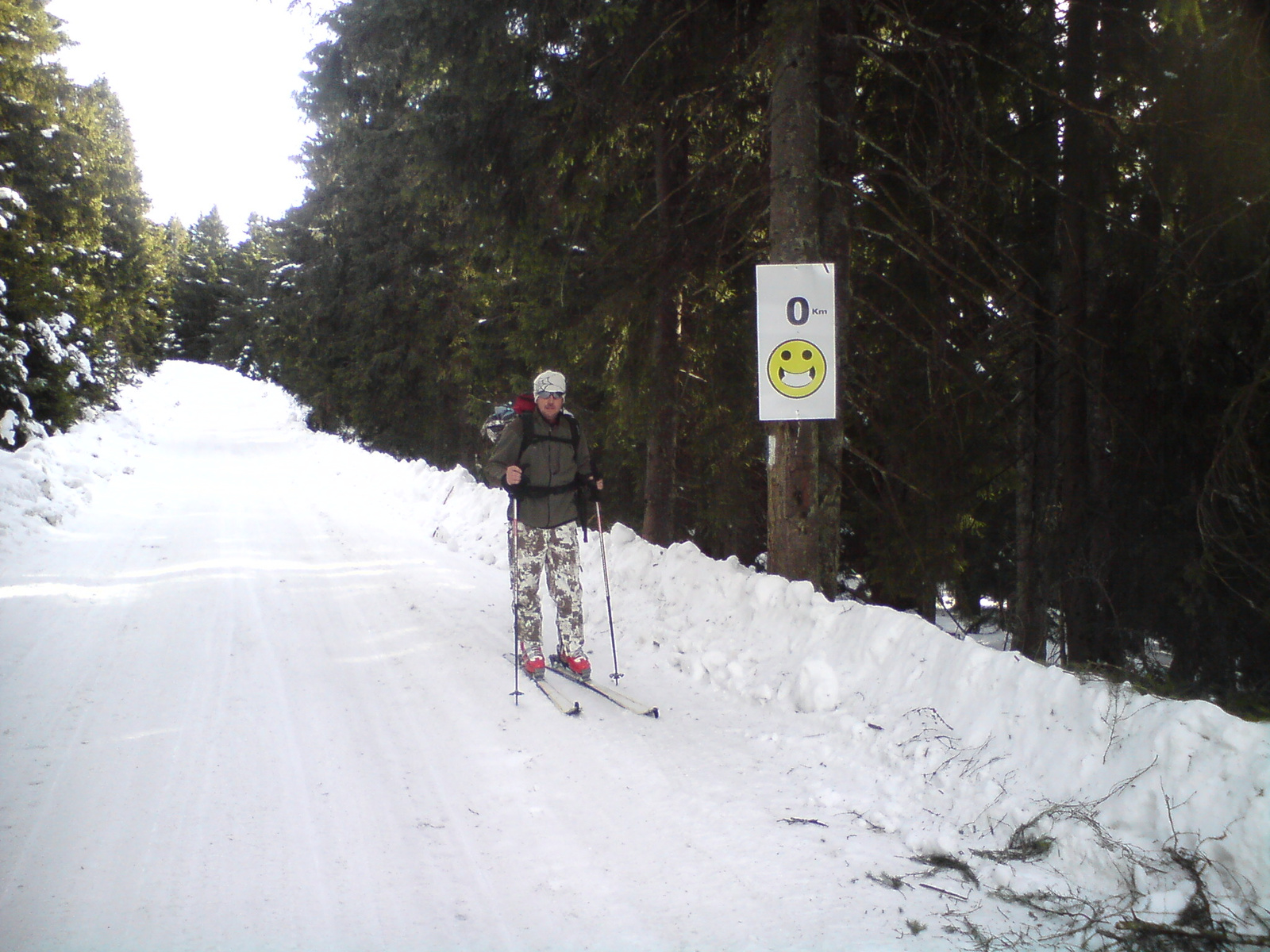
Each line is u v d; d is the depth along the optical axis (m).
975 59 6.71
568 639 5.25
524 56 6.57
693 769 4.02
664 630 6.11
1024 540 9.36
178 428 27.97
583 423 10.42
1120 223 6.75
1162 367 6.98
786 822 3.50
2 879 2.82
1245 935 2.56
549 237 8.10
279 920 2.69
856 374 7.67
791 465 6.20
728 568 6.53
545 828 3.40
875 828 3.46
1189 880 2.77
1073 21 7.09
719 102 7.45
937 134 6.91
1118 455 7.47
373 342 23.28
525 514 5.24
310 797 3.58
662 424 8.81
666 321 8.38
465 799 3.64
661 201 7.67
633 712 4.74
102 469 14.34
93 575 7.38
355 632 6.11
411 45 6.65
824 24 6.43
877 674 4.58
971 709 3.93
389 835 3.29
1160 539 7.23
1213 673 6.97
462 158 7.26
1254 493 5.95
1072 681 3.62
